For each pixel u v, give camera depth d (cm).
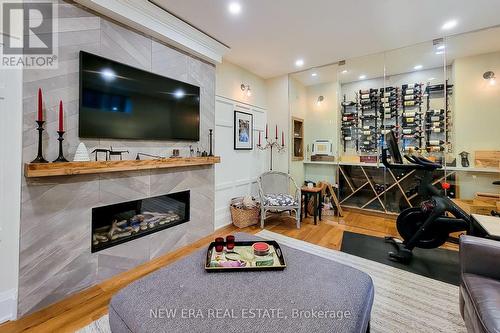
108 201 198
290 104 409
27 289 156
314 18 234
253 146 400
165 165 230
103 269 197
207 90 297
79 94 179
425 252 254
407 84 362
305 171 436
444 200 229
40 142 154
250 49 305
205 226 296
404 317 153
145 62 226
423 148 351
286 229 326
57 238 169
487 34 265
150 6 210
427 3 209
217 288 116
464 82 315
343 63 351
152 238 236
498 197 293
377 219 369
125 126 210
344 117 407
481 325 98
